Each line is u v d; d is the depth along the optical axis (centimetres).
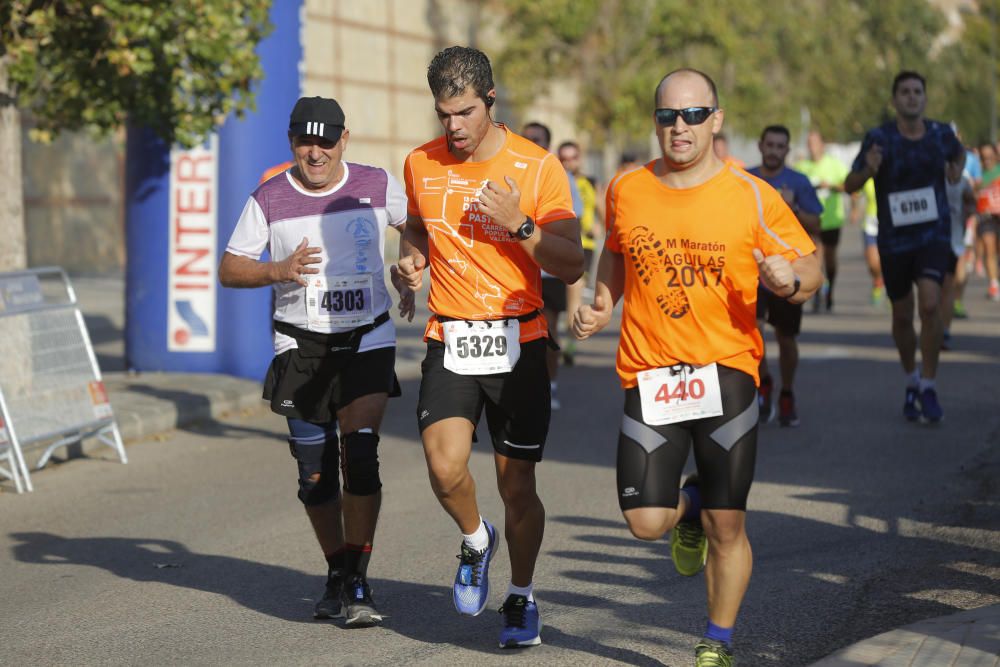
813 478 2314
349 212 1593
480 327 1428
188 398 3120
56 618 1612
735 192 1276
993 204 5406
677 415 1287
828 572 1723
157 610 1638
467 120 1391
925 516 2025
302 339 1586
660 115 1272
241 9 3042
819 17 14550
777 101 12406
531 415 1440
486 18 10562
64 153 8250
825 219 5181
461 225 1425
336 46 8731
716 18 10294
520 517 1455
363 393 1568
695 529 1371
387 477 2422
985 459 2452
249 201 1606
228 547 1953
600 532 1975
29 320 2483
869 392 3272
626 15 10062
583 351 4275
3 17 2856
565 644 1461
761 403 2875
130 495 2327
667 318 1286
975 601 1582
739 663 1381
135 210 3566
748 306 1291
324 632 1532
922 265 2766
